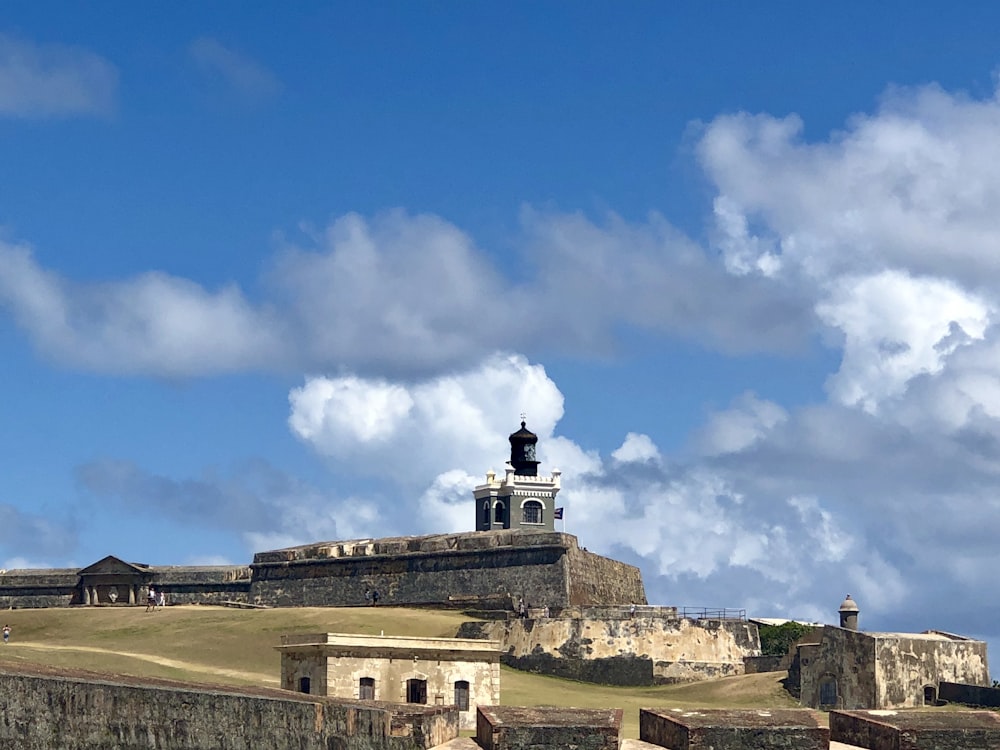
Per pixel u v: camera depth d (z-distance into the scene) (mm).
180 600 174875
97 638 140375
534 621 140500
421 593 164500
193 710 49938
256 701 53594
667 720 72438
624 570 173500
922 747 73312
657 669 135500
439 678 91312
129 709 46875
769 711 74812
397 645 91062
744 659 137250
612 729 67125
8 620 151500
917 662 112312
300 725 56531
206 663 127688
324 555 171250
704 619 138375
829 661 113625
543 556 159250
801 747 70188
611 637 137375
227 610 155625
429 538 166750
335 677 89250
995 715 78062
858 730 76188
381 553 168500
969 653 115125
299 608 160000
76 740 44406
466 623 146250
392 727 67125
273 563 173375
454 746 68688
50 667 50156
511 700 114312
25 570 179625
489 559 162125
